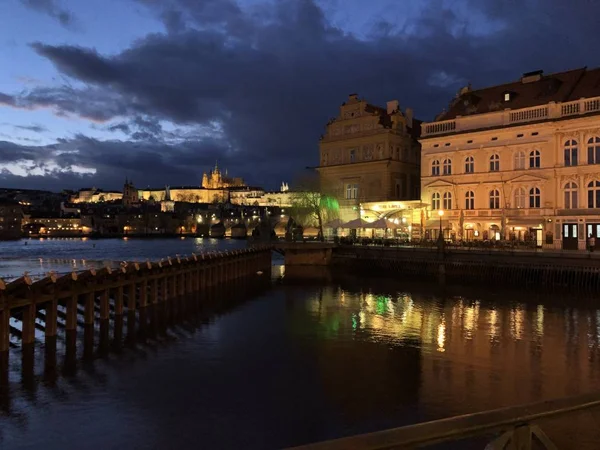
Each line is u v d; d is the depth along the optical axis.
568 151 51.69
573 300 37.44
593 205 49.59
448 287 45.66
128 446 13.38
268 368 20.22
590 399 4.39
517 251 45.94
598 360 21.50
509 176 55.84
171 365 20.58
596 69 56.53
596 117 49.22
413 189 77.06
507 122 56.34
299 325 28.73
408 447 3.48
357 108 76.38
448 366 20.56
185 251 121.62
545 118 53.09
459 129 60.66
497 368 20.27
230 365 20.61
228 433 14.19
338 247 63.03
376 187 72.94
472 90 66.62
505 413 3.97
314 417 15.27
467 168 59.72
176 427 14.55
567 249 50.78
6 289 21.41
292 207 79.44
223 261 47.97
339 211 75.50
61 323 28.50
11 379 18.48
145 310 33.06
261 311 33.34
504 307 34.81
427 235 62.16
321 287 46.47
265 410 15.81
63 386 17.86
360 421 15.00
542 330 27.36
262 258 61.81
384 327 28.19
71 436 13.95
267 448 13.30
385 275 56.06
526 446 3.96
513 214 55.47
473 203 59.06
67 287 25.72
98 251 122.44
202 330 27.30
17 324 28.44
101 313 28.31
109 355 21.98
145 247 144.88
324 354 22.39
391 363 20.94
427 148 63.38
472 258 48.53
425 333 26.66
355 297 39.97
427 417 15.26
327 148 79.56
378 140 73.19
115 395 17.03
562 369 20.16
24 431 14.20
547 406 4.18
